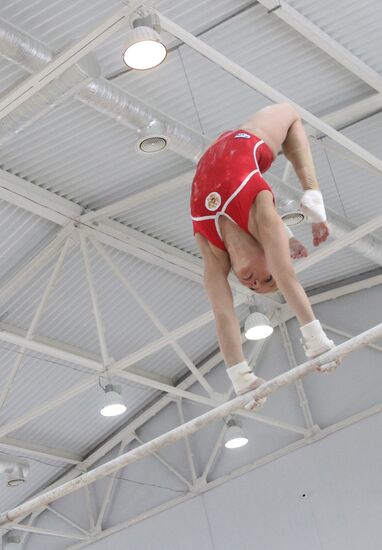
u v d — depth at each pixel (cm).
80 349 1562
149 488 1784
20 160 1184
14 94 962
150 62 885
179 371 1786
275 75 1153
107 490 1823
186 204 1352
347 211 1443
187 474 1752
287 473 1627
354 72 1132
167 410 1809
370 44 1122
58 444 1789
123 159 1230
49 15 992
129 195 1313
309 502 1582
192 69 1108
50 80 952
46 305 1434
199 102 1170
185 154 1130
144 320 1566
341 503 1549
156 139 1076
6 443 1680
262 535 1612
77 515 1844
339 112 1206
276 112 499
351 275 1675
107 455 1845
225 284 475
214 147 478
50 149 1177
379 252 1445
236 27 1059
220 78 1131
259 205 452
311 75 1163
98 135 1173
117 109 1035
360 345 456
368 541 1502
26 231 1291
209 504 1697
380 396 1584
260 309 1409
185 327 1391
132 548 1759
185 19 1036
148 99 1143
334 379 1641
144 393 1786
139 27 862
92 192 1287
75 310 1472
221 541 1658
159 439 553
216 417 512
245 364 476
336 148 1280
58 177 1237
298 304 450
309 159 498
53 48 1030
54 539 1856
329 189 1390
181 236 1442
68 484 610
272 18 1053
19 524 1864
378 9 1066
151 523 1755
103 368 1393
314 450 1609
